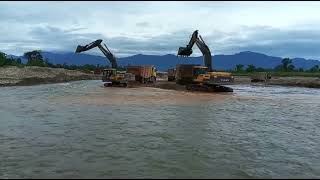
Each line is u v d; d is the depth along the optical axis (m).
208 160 15.61
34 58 160.00
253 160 15.85
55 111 30.78
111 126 23.50
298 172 14.28
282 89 71.38
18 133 20.89
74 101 39.44
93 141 18.89
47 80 87.38
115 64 80.62
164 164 14.82
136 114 29.36
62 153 16.38
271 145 18.95
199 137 20.47
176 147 17.84
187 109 33.38
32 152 16.52
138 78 72.50
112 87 65.94
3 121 25.23
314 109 35.97
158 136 20.47
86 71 141.62
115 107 34.06
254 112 32.47
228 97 47.66
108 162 14.98
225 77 55.44
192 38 59.88
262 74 99.19
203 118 27.86
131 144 18.31
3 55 102.88
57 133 20.97
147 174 13.48
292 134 22.20
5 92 53.03
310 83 82.50
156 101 40.06
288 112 33.16
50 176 13.12
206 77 55.50
